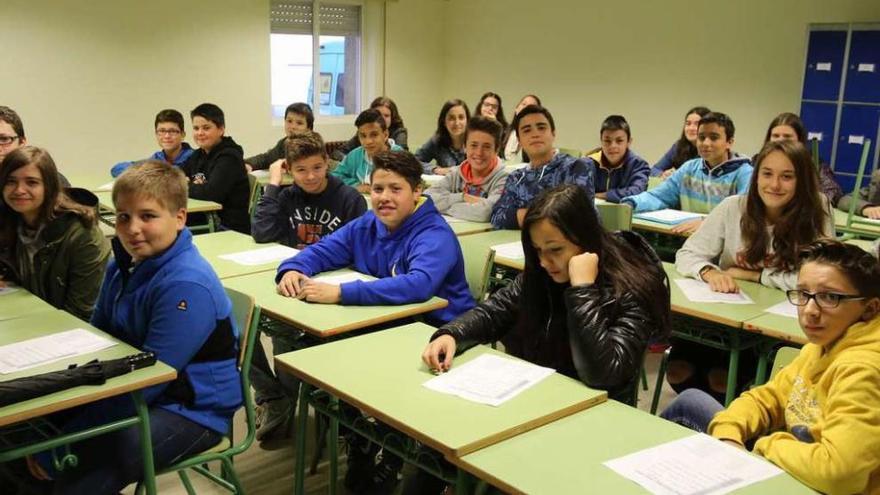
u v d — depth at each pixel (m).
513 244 3.38
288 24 7.78
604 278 1.93
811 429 1.52
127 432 1.84
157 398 1.91
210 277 1.98
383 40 8.38
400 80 8.65
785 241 2.73
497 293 2.16
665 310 1.94
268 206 3.46
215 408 1.97
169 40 6.84
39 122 6.27
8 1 5.96
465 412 1.62
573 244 1.89
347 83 8.43
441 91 9.11
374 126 5.04
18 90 6.13
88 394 1.64
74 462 1.78
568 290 1.84
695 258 2.93
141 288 1.97
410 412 1.62
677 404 1.99
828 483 1.37
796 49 6.19
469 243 2.86
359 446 2.49
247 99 7.46
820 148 5.90
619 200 4.78
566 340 2.00
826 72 5.79
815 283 1.56
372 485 2.51
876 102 5.57
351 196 3.38
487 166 4.18
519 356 2.14
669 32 6.99
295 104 5.96
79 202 2.61
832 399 1.46
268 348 3.86
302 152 3.24
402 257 2.67
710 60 6.75
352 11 8.28
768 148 2.72
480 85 8.72
